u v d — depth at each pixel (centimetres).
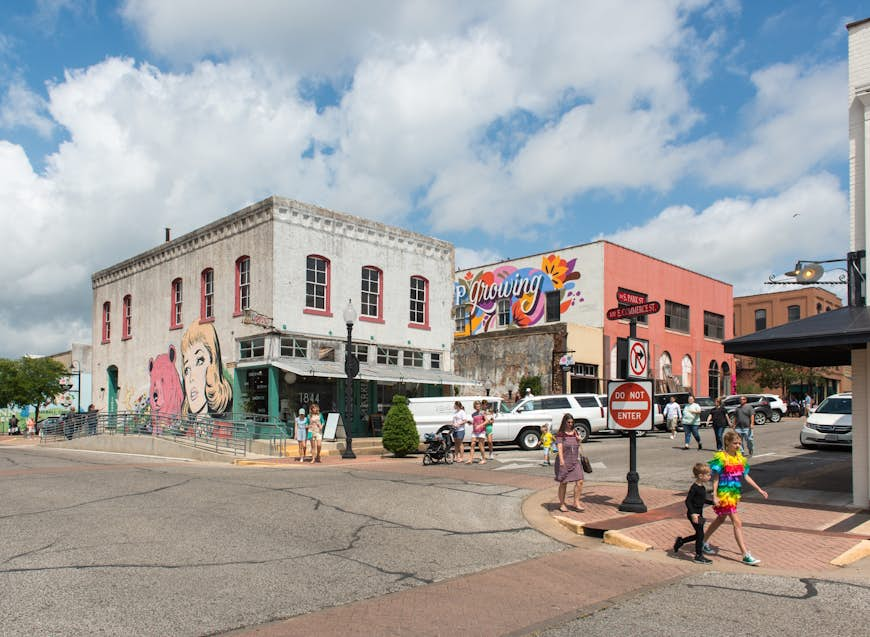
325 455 2177
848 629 616
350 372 2153
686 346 4225
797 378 4912
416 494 1321
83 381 5094
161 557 824
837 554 879
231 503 1179
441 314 2923
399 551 899
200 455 2208
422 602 693
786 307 5781
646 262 3938
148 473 1597
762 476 1577
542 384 3375
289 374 2353
